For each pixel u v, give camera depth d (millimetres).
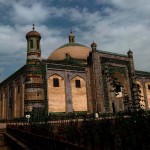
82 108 28734
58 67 28250
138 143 2723
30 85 25797
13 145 9281
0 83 39094
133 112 4734
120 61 32312
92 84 29766
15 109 31438
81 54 36750
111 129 4293
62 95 27688
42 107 25594
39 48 27672
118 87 6602
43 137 5391
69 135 3980
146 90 35969
